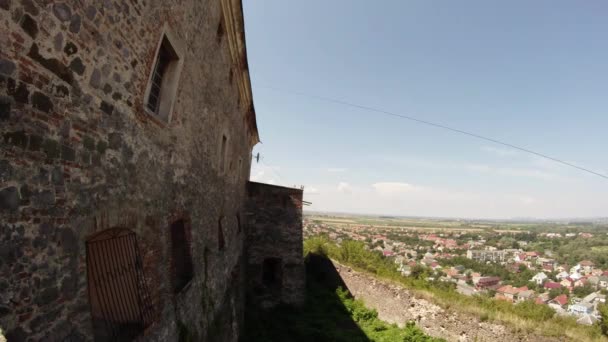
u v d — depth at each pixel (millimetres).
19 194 2402
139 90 4180
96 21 3217
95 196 3328
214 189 8805
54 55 2695
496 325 13227
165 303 5129
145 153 4441
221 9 7953
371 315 17312
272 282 17984
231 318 10672
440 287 17719
